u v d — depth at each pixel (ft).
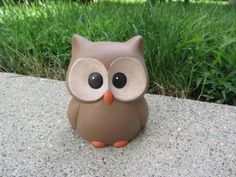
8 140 0.92
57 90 1.21
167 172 0.80
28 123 1.00
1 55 1.43
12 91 1.21
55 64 1.36
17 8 1.76
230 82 1.15
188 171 0.80
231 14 1.88
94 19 1.52
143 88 0.83
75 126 0.89
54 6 1.78
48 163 0.83
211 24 1.43
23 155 0.86
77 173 0.80
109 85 0.81
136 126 0.87
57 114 1.05
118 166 0.82
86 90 0.82
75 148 0.88
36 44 1.40
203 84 1.15
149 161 0.83
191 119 1.01
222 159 0.84
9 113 1.06
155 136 0.93
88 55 0.81
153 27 1.29
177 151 0.87
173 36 1.23
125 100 0.82
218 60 1.15
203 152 0.87
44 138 0.93
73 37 0.85
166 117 1.02
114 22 1.42
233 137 0.93
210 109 1.07
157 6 1.70
